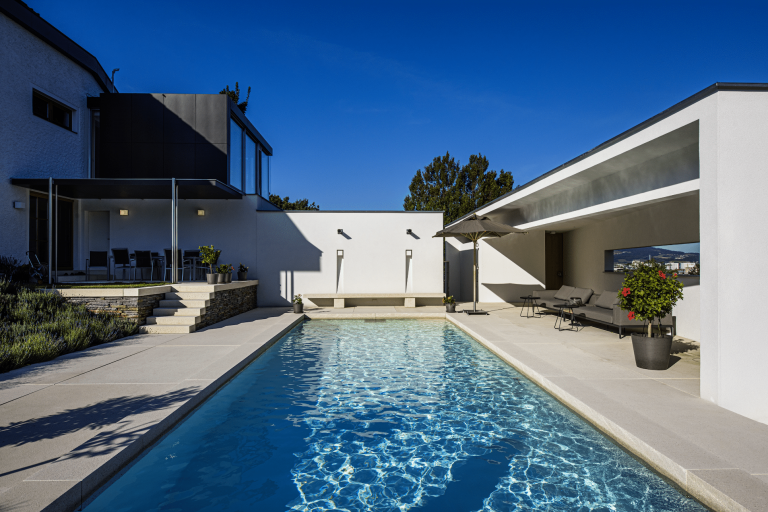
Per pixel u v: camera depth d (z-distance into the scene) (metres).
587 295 9.16
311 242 12.29
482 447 3.32
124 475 2.79
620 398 3.88
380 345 7.31
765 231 3.52
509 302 13.62
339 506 2.52
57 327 6.18
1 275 7.84
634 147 4.73
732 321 3.55
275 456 3.17
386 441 3.45
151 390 4.11
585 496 2.59
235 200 12.08
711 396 3.69
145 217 11.69
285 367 5.79
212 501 2.54
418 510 2.48
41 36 9.58
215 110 11.21
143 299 7.65
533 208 9.47
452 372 5.52
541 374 4.79
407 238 12.45
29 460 2.60
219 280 9.80
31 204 9.55
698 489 2.43
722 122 3.50
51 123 10.04
